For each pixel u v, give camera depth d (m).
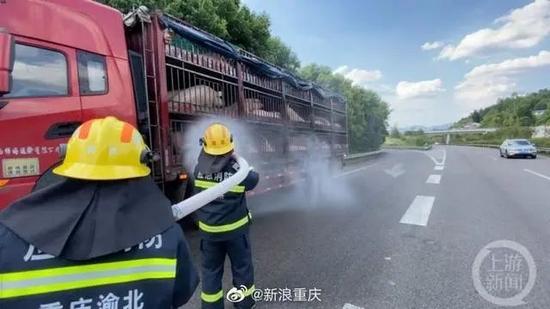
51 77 3.43
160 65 4.38
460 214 6.80
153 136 4.35
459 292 3.49
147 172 1.16
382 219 6.49
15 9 3.24
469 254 4.55
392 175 13.84
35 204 1.01
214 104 5.46
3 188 3.00
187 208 1.46
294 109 8.55
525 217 6.45
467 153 33.78
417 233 5.54
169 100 4.57
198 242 4.99
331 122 11.44
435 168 16.83
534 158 23.48
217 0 12.62
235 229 3.06
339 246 4.93
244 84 6.33
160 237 1.12
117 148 1.07
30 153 3.18
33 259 0.95
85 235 0.98
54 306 0.95
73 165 1.06
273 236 5.43
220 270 3.15
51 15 3.49
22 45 3.24
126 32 4.38
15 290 0.93
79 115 3.56
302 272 4.02
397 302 3.30
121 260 1.03
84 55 3.69
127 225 1.03
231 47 5.86
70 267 0.97
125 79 4.02
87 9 3.80
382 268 4.11
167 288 1.09
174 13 10.32
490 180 11.78
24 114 3.17
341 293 3.49
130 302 1.03
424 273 3.96
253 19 14.41
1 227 0.98
